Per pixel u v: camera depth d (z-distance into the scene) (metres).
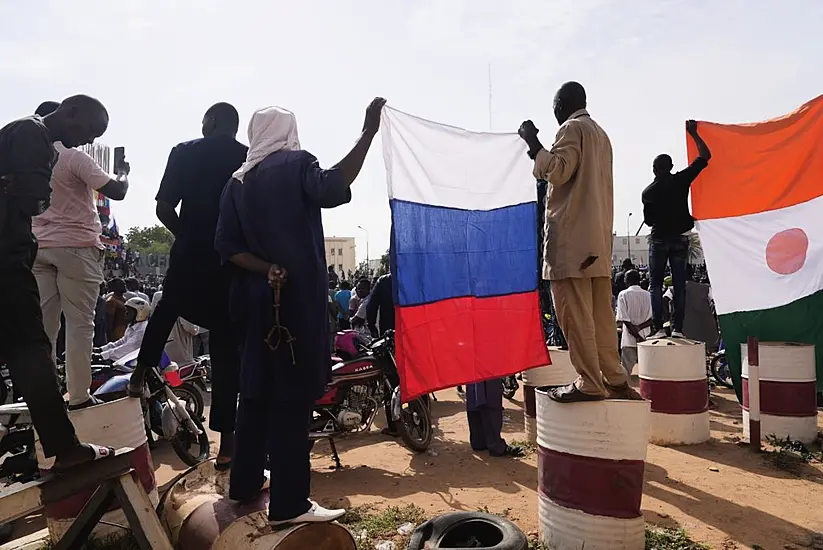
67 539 3.35
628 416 3.89
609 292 4.31
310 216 3.18
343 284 14.52
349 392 6.52
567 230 4.05
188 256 4.13
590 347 4.04
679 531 4.36
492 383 6.50
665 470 5.86
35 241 3.25
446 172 5.00
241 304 3.19
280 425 3.09
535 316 5.38
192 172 4.18
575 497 3.96
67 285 4.23
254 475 3.36
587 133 4.05
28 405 3.08
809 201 7.17
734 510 4.82
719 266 7.54
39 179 3.10
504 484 5.55
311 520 3.14
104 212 11.55
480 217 5.14
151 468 4.49
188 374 7.56
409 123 4.86
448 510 4.89
